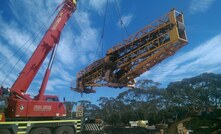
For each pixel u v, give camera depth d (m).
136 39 19.73
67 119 17.30
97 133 19.09
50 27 18.31
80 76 24.55
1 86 15.11
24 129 14.93
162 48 18.27
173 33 17.47
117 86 21.98
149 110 55.12
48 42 17.86
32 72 16.84
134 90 60.69
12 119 15.02
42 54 17.47
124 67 20.81
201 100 54.56
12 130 14.52
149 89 58.81
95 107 64.31
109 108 64.88
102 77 22.73
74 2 19.56
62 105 16.84
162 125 11.69
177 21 17.66
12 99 15.30
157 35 18.75
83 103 19.80
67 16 19.20
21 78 16.34
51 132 16.42
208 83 59.38
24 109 15.14
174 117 11.60
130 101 62.31
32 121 15.34
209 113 10.27
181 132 11.06
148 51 19.02
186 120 10.88
